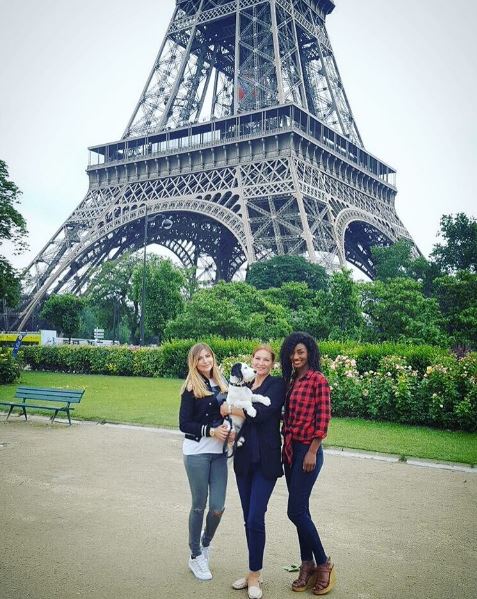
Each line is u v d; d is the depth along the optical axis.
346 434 20.41
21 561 9.00
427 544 10.00
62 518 11.10
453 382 21.88
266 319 61.44
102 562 9.03
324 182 78.81
